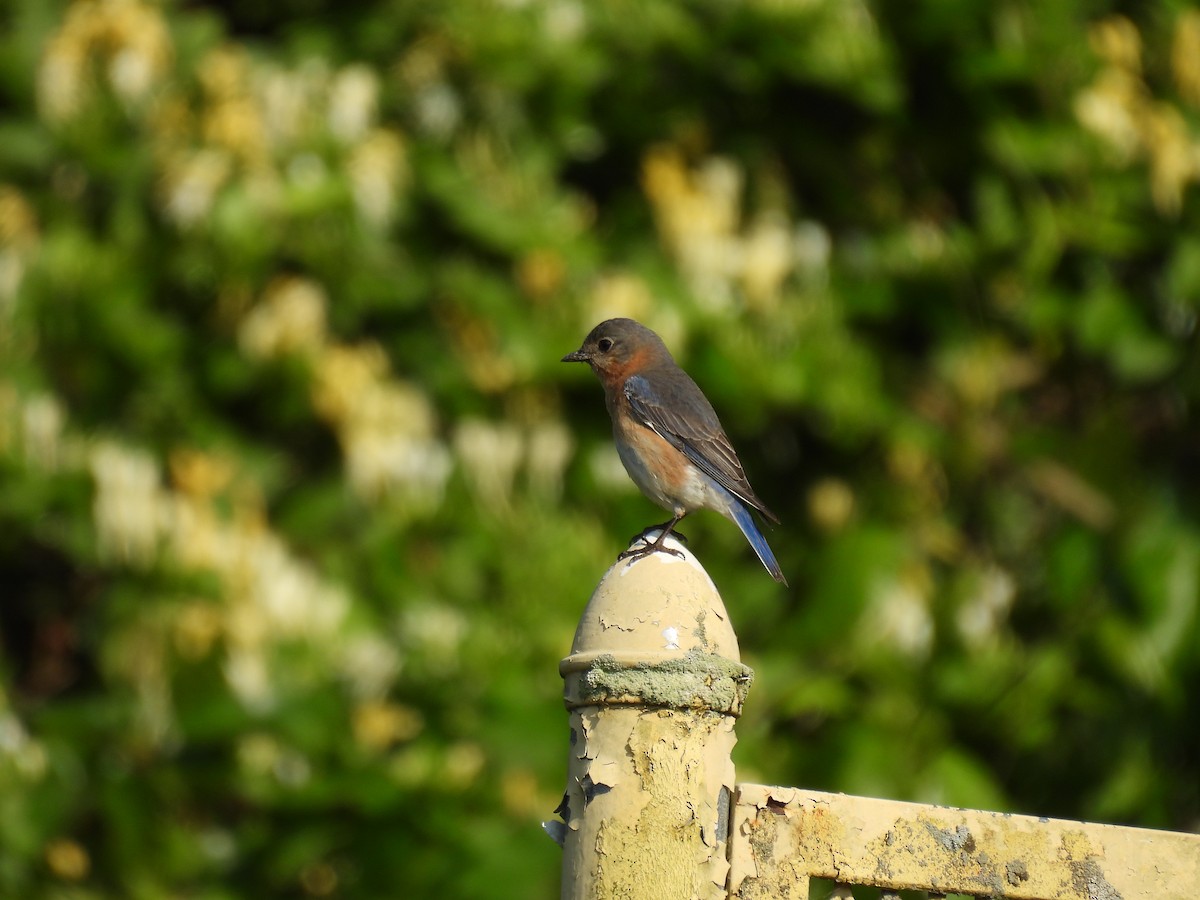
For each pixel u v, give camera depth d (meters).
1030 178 13.01
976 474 13.22
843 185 13.18
